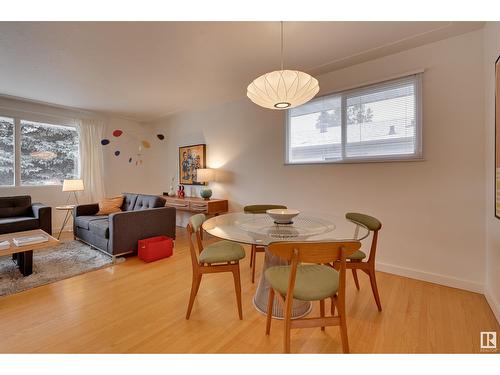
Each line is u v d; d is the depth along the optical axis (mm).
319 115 3139
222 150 4293
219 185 4352
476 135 2184
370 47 2443
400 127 2564
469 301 2061
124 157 5383
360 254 2010
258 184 3811
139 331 1698
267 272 1638
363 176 2797
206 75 3096
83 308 1979
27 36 2207
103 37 2234
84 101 4152
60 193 4555
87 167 4797
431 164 2396
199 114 4641
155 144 5555
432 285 2359
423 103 2416
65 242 3783
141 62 2740
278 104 1952
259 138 3783
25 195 4027
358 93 2811
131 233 3166
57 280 2471
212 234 1745
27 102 4141
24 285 2340
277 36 2236
